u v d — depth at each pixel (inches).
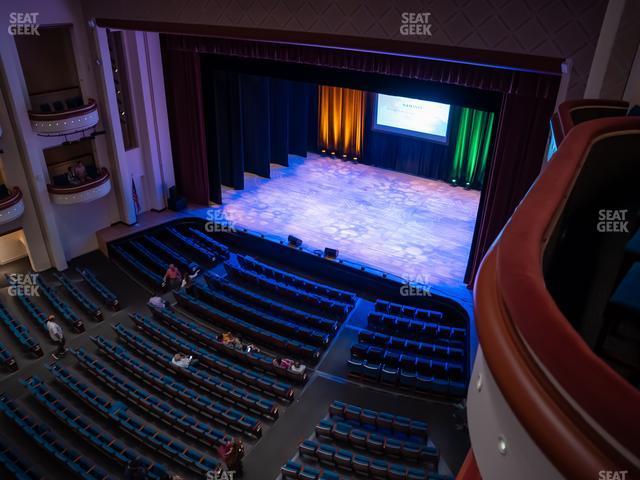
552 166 87.6
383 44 431.5
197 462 377.1
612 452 37.8
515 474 52.7
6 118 554.9
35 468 376.8
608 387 38.1
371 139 882.8
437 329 504.7
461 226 701.9
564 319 44.9
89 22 594.9
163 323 547.2
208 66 660.7
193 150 716.7
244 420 413.4
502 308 54.0
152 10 545.3
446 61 449.1
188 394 436.5
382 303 539.5
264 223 705.0
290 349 494.0
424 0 401.7
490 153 509.0
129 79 668.7
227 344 491.5
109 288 610.9
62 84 625.9
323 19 451.2
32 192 596.4
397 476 358.6
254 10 483.5
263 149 825.5
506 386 47.4
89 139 654.5
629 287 85.7
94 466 378.6
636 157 129.0
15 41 577.9
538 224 62.7
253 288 603.8
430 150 830.5
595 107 210.2
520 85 430.9
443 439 407.5
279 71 599.8
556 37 364.8
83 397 439.8
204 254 653.3
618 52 265.9
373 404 442.9
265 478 379.2
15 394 461.4
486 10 382.3
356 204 761.6
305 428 422.6
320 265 622.8
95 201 671.8
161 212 740.0
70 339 526.9
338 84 565.6
